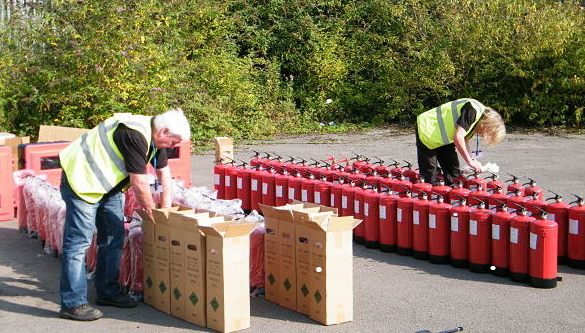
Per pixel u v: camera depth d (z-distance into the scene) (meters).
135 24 13.55
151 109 13.54
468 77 17.80
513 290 6.15
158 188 6.97
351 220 5.27
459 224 6.76
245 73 18.27
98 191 5.36
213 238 5.12
